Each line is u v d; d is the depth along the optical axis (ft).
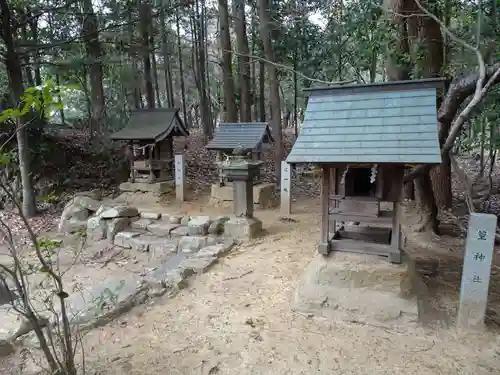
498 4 13.85
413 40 17.22
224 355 10.03
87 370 9.34
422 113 10.82
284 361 9.74
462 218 24.57
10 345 10.32
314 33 35.55
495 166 41.04
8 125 33.27
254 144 28.32
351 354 9.98
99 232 24.47
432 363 9.56
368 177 12.18
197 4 48.39
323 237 12.64
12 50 26.89
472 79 13.04
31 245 22.71
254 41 44.88
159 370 9.41
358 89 12.02
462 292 10.98
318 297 12.13
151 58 51.55
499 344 10.34
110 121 41.09
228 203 28.66
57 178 34.94
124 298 13.16
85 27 32.71
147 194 30.71
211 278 15.28
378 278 11.76
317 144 11.31
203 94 49.90
